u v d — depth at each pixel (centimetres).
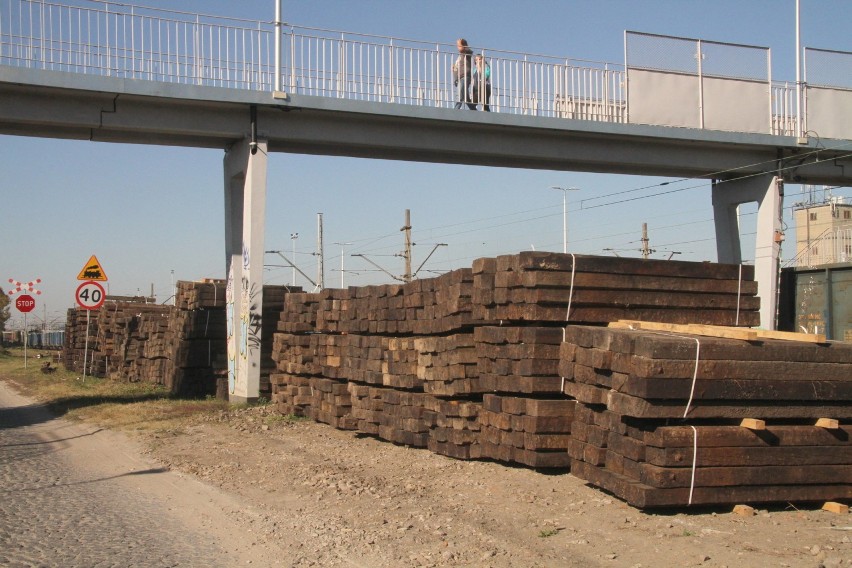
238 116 1902
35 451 1348
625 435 804
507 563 647
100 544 743
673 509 785
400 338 1270
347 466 1124
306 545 727
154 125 1833
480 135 2080
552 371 970
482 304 1037
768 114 2264
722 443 763
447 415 1121
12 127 1817
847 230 3045
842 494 799
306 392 1622
